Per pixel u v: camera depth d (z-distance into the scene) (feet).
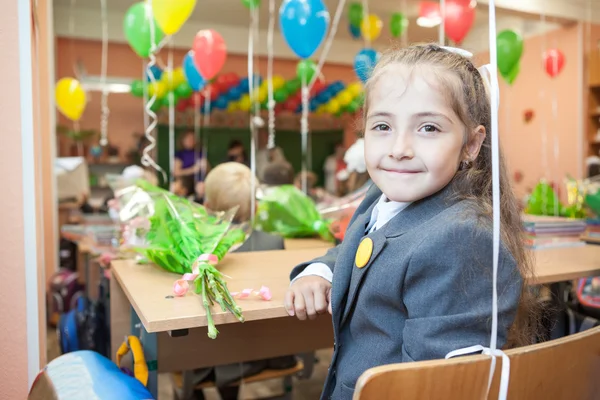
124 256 4.28
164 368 4.46
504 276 2.25
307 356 6.64
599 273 3.62
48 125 9.68
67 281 9.78
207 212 4.21
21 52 3.59
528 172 18.25
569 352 2.19
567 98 16.78
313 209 6.42
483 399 1.96
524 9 14.74
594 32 16.62
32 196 3.66
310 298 2.73
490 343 2.12
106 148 17.49
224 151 19.49
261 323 4.70
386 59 2.63
